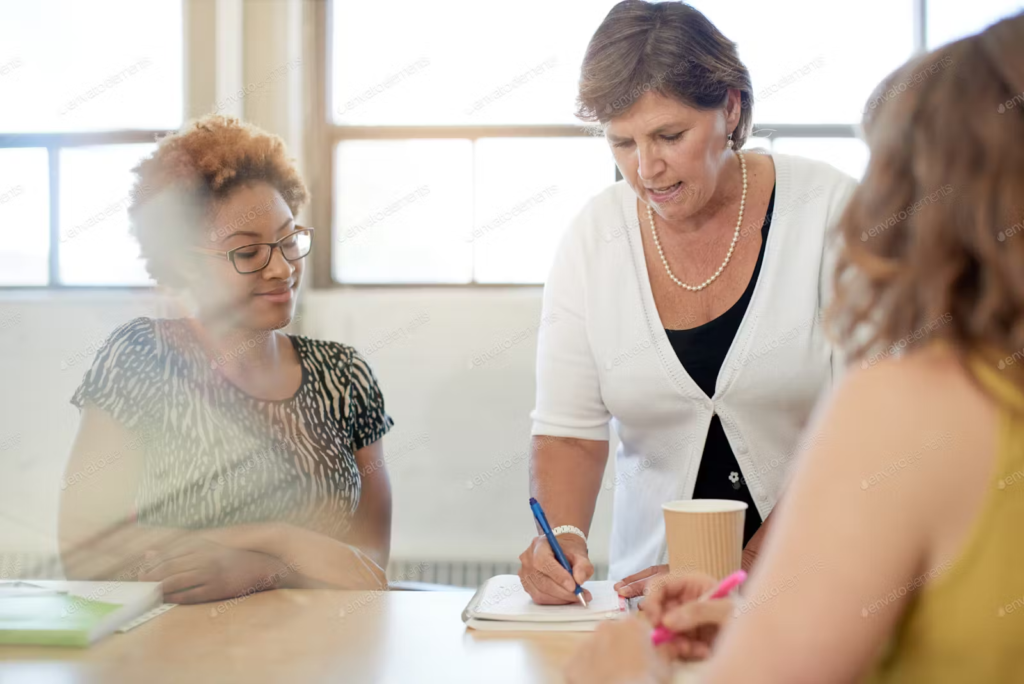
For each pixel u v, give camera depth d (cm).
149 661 91
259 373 148
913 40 331
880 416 55
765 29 335
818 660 53
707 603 86
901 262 56
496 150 354
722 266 143
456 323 344
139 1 263
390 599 116
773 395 139
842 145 338
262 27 346
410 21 354
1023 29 54
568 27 350
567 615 104
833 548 54
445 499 340
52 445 120
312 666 89
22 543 117
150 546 120
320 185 359
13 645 95
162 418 133
